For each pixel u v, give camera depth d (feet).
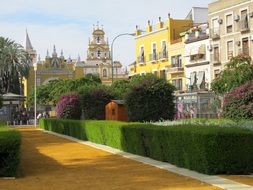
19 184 43.98
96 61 437.99
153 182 43.32
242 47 181.68
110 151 75.25
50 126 153.79
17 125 223.71
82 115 151.94
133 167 54.95
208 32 201.05
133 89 95.55
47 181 45.55
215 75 196.85
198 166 49.21
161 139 59.31
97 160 63.26
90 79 279.08
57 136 122.83
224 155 47.70
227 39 189.47
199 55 207.92
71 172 51.83
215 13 196.34
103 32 449.89
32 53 418.92
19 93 282.97
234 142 47.85
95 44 446.19
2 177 48.85
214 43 197.16
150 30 252.01
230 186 39.45
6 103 221.05
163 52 238.89
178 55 226.79
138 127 67.46
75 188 40.98
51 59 404.36
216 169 47.50
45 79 400.47
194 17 248.52
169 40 234.99
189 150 50.96
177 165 54.54
